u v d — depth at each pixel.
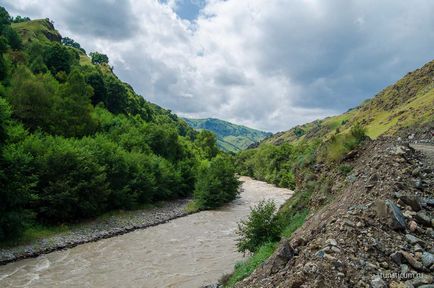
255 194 76.31
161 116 175.62
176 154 83.94
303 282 8.13
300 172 27.95
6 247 29.33
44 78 68.12
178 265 26.58
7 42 87.50
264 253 17.06
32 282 22.62
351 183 16.20
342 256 8.88
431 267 8.46
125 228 40.38
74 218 41.19
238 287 11.31
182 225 44.16
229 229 41.38
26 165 34.00
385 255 9.01
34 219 37.00
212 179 62.25
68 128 61.78
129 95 132.50
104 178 43.84
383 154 15.66
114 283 22.67
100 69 141.75
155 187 57.81
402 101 122.38
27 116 55.12
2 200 30.78
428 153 16.14
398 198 11.20
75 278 23.58
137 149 68.50
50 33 152.88
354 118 146.25
